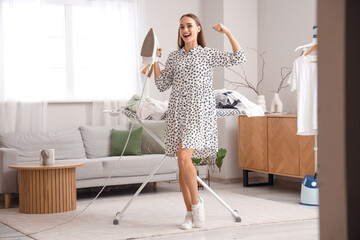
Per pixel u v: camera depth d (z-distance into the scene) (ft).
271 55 20.99
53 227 12.64
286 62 20.16
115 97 20.48
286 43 20.17
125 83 20.70
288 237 11.00
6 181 15.93
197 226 12.09
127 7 20.79
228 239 10.91
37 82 19.17
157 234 11.51
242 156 20.34
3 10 18.69
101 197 18.01
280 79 20.49
